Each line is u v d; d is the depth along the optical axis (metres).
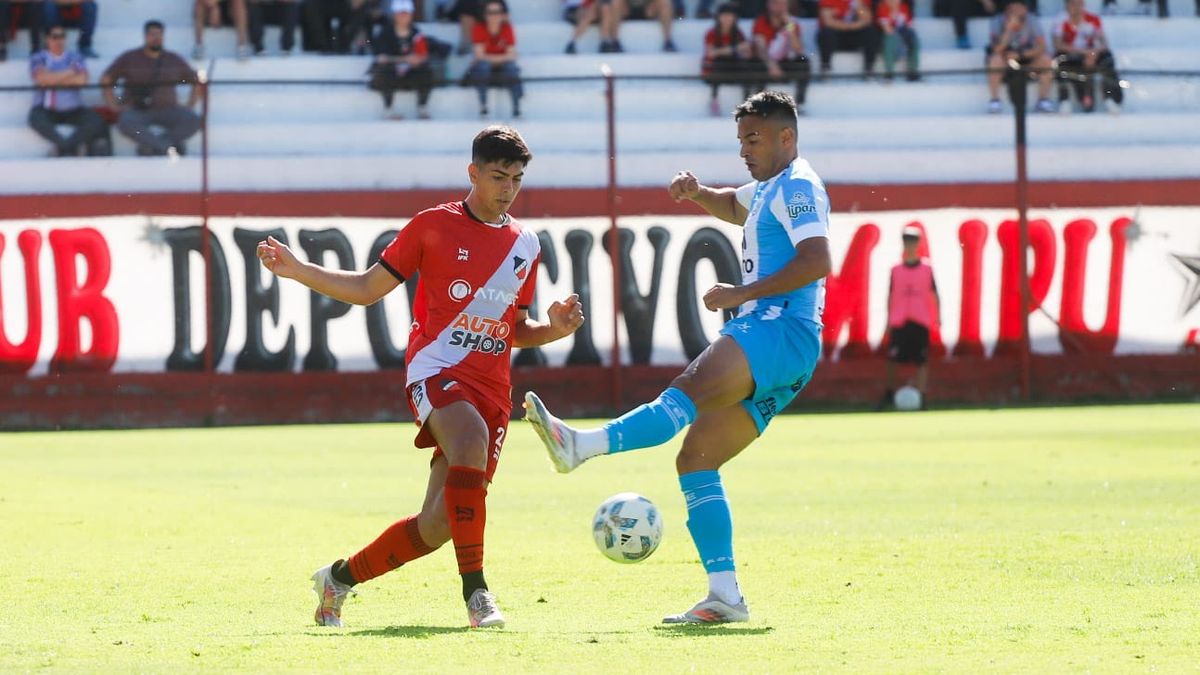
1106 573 26.20
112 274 71.75
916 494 40.56
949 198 76.31
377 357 73.19
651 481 45.16
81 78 77.44
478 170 21.56
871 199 76.12
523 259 21.98
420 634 19.86
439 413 21.19
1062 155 78.44
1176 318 77.38
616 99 85.31
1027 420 68.25
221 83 73.12
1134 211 77.25
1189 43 93.31
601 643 19.02
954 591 24.36
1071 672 16.97
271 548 30.97
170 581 26.30
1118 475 45.22
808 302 22.05
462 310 21.55
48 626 21.33
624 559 22.14
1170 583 25.02
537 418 19.45
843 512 36.66
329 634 20.06
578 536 32.72
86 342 71.56
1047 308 76.88
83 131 75.81
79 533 33.56
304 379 72.75
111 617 22.31
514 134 21.67
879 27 86.19
